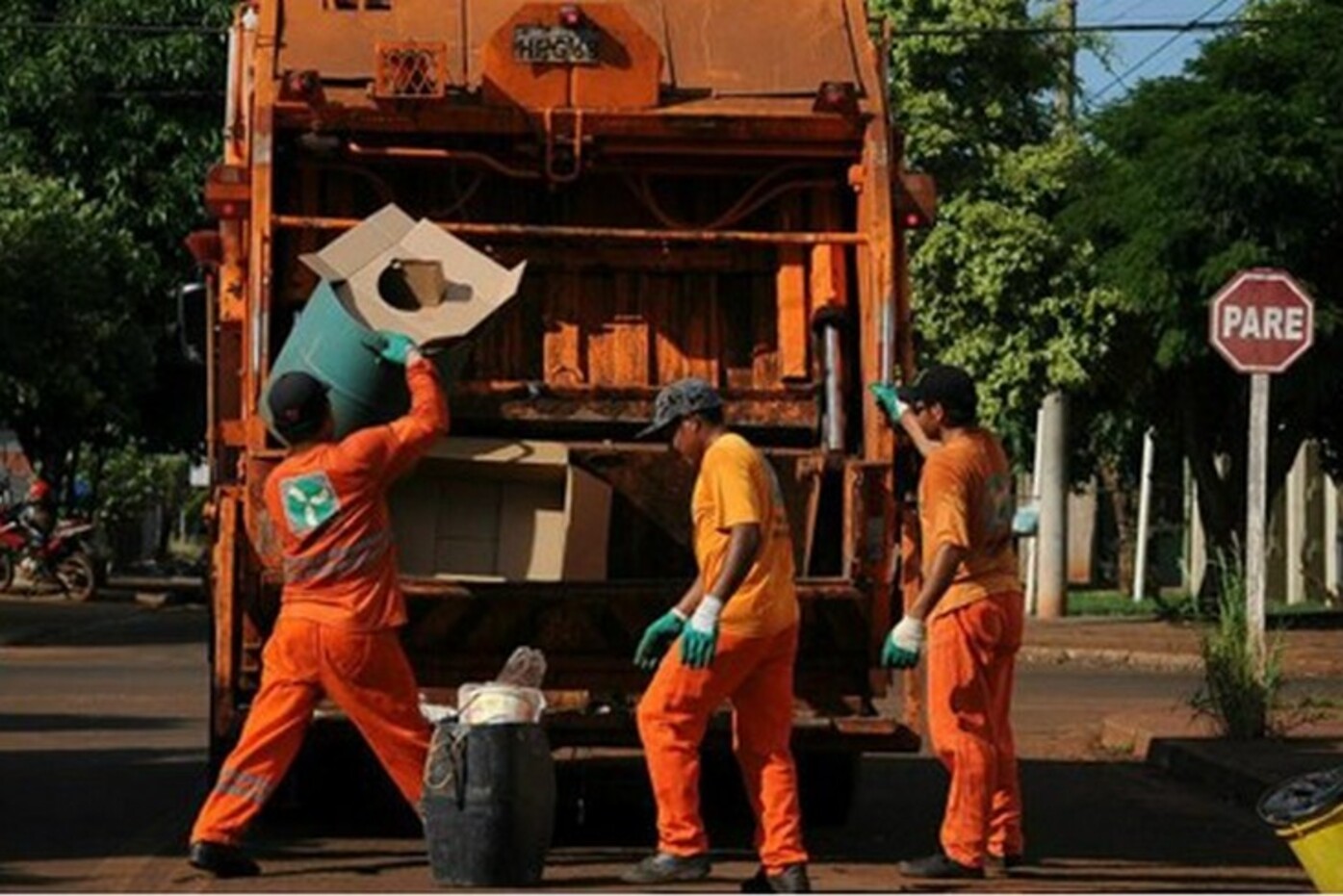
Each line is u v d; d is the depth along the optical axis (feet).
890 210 40.78
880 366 39.88
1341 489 132.36
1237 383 112.98
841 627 39.34
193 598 138.92
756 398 41.50
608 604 38.91
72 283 120.47
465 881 35.58
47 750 55.77
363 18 42.34
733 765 48.19
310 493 35.50
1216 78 104.83
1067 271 120.88
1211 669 57.62
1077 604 148.87
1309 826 29.66
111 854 39.63
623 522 39.34
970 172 124.57
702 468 34.35
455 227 40.68
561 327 42.14
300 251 40.88
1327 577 152.66
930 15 127.34
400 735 36.04
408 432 35.91
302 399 35.70
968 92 127.24
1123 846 42.50
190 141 133.08
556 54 41.19
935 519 36.32
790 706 34.65
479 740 35.42
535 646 39.52
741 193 43.11
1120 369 121.39
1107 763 56.80
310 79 40.09
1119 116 107.76
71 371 120.47
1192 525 165.27
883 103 41.75
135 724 61.98
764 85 42.19
